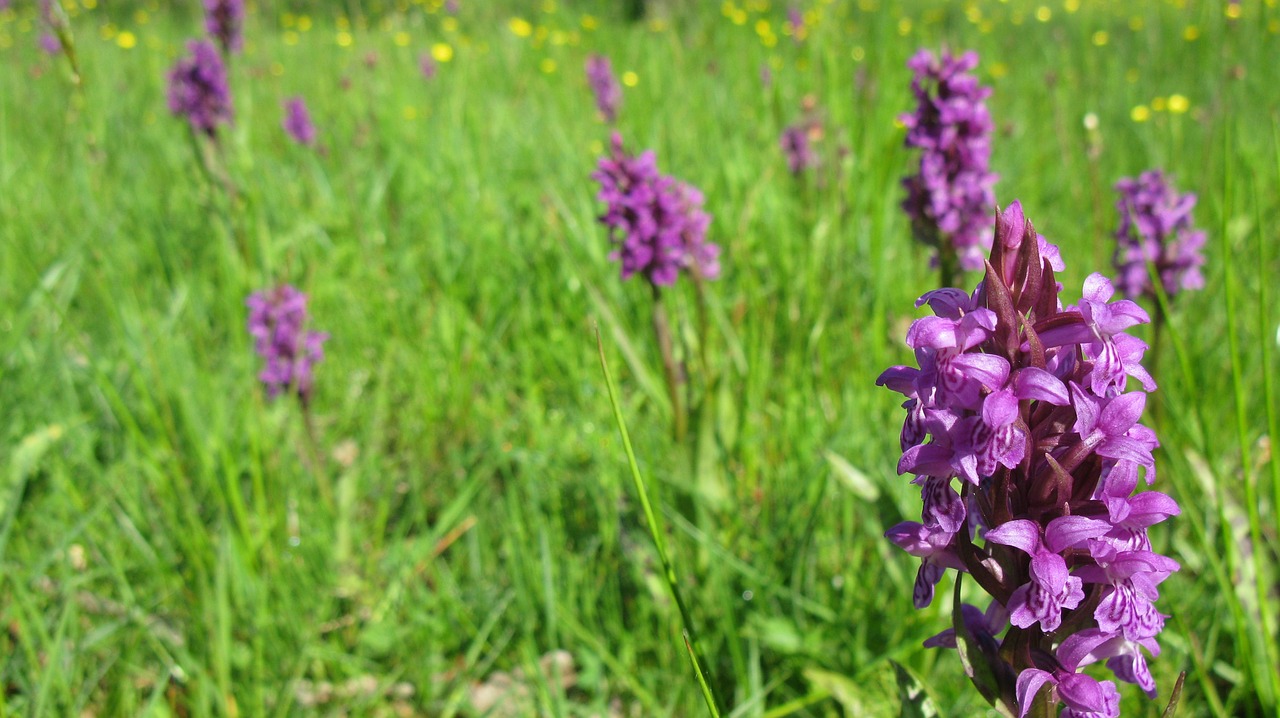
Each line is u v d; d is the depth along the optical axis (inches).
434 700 25.4
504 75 58.5
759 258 34.1
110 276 32.3
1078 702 16.1
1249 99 37.2
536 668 24.2
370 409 31.6
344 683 25.7
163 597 25.8
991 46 60.7
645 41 61.9
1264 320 21.0
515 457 28.4
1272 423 21.0
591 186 37.6
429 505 29.6
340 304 35.0
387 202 39.0
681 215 27.2
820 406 28.5
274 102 55.6
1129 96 44.2
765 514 26.8
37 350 31.1
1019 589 15.8
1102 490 15.7
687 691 24.5
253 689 24.6
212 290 35.2
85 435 29.0
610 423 29.6
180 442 29.0
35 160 42.2
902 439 16.7
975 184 26.1
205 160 36.5
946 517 16.0
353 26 72.6
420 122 48.9
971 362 14.7
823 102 35.5
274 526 27.5
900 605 24.6
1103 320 14.5
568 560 26.6
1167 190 27.4
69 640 25.5
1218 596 24.2
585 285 27.5
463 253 35.7
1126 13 63.7
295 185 41.8
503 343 33.9
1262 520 25.2
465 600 26.7
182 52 65.9
